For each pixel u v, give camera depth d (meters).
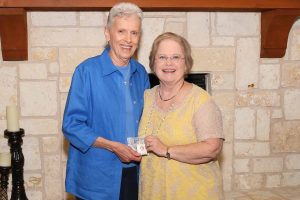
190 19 2.80
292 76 3.01
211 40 2.85
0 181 2.54
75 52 2.71
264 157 3.09
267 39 2.85
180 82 1.57
